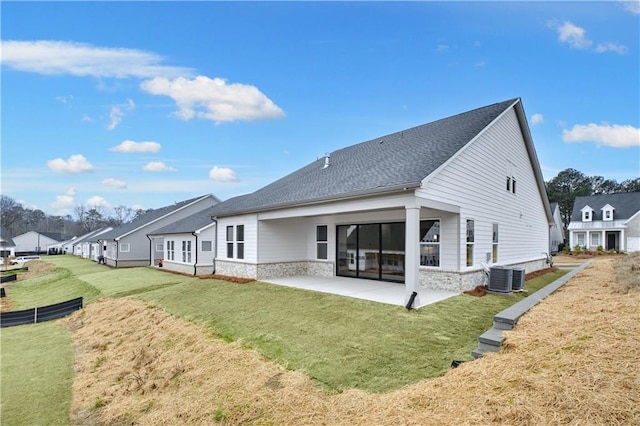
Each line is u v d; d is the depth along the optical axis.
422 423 3.34
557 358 3.91
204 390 5.34
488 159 11.86
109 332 9.67
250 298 10.30
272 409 4.42
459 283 9.95
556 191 54.81
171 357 7.01
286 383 4.98
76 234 85.19
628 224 33.72
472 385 3.86
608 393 3.10
